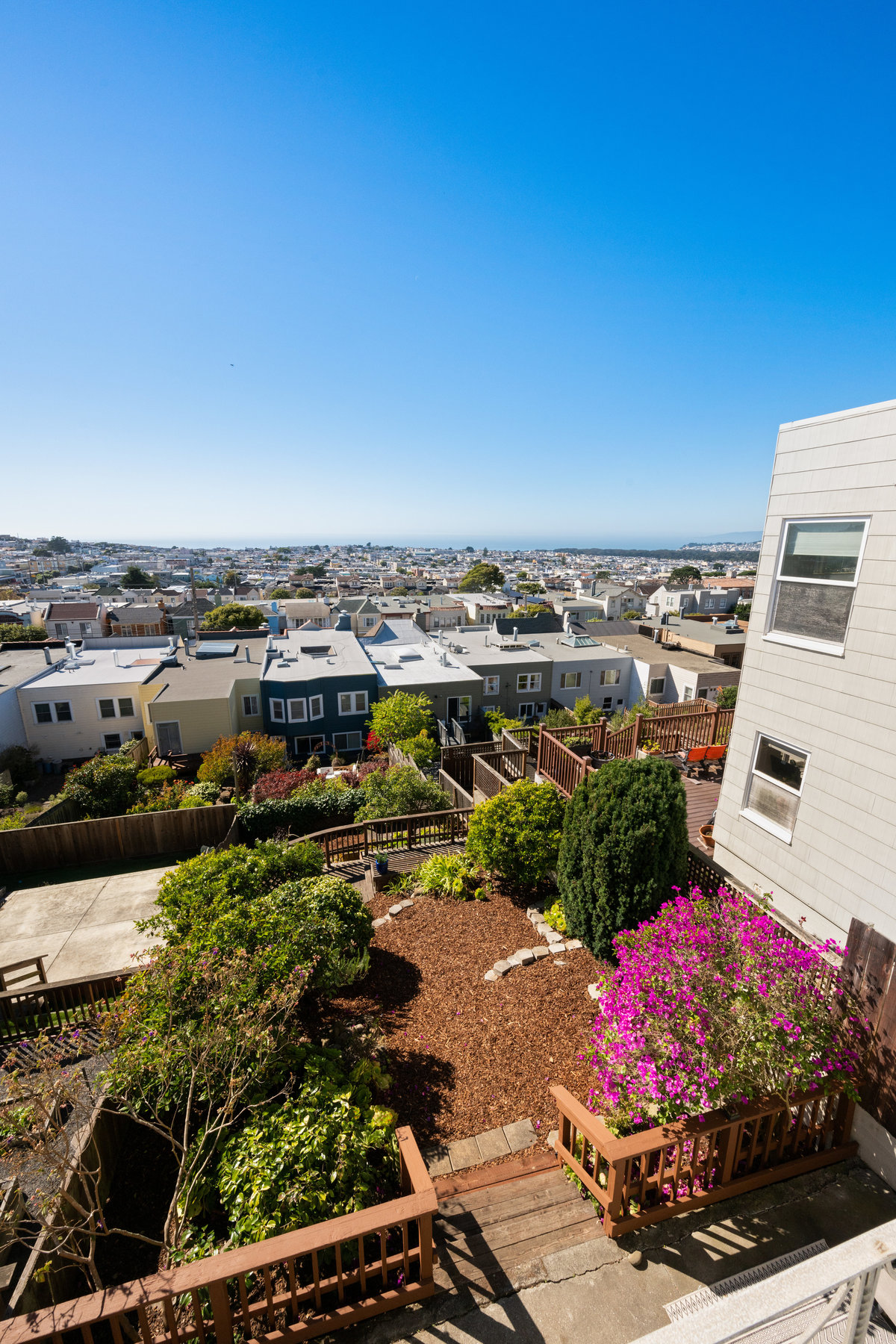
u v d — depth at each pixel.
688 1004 3.83
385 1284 3.27
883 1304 2.72
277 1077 4.55
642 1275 3.41
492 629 41.12
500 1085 5.04
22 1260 3.94
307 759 26.22
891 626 5.23
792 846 6.50
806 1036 3.80
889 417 5.12
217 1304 2.84
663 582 121.56
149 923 6.80
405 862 10.25
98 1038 6.21
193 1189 3.96
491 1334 3.13
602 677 33.69
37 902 11.66
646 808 6.17
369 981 6.55
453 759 15.26
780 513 6.54
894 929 5.32
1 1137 4.02
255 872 7.45
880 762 5.41
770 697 6.77
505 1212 3.84
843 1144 4.19
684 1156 3.94
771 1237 3.63
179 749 24.66
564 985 6.25
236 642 36.06
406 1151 3.49
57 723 26.45
